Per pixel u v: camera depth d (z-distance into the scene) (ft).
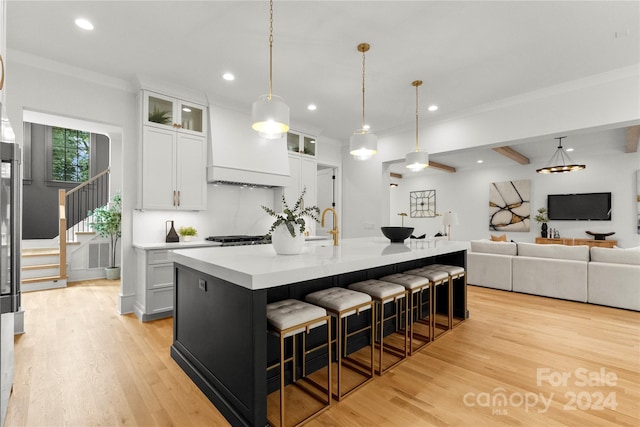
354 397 6.46
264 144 15.07
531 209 26.45
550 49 9.53
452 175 31.04
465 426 5.55
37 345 8.96
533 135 12.58
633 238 22.16
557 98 12.03
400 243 10.56
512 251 15.70
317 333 7.75
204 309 6.83
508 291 15.42
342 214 21.27
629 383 6.96
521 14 7.95
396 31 8.72
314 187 18.29
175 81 11.90
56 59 10.25
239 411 5.61
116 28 8.60
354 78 11.56
